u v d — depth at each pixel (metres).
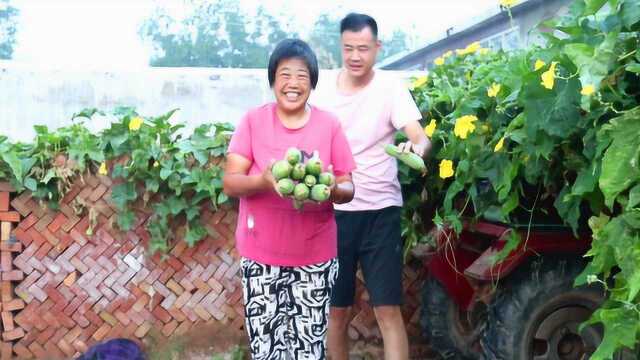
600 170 2.30
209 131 4.54
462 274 3.84
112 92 6.63
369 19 3.36
